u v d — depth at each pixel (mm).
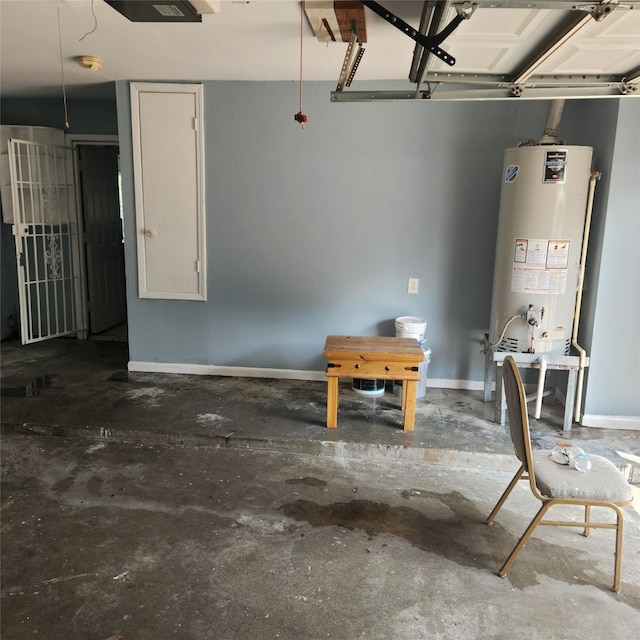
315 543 2387
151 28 2850
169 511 2617
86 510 2615
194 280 4320
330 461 3150
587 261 3520
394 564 2254
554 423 3512
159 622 1917
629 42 2158
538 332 3363
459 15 1812
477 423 3500
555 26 2049
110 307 6102
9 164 4809
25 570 2182
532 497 2814
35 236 4965
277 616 1954
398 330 3939
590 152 3182
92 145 5492
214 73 3812
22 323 4863
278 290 4266
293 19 2637
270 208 4152
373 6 2016
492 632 1893
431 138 3920
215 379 4340
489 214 3953
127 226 4312
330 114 3975
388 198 4035
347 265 4164
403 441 3213
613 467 2270
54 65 3691
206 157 4133
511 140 3846
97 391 4027
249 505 2680
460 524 2555
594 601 2057
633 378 3408
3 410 3639
